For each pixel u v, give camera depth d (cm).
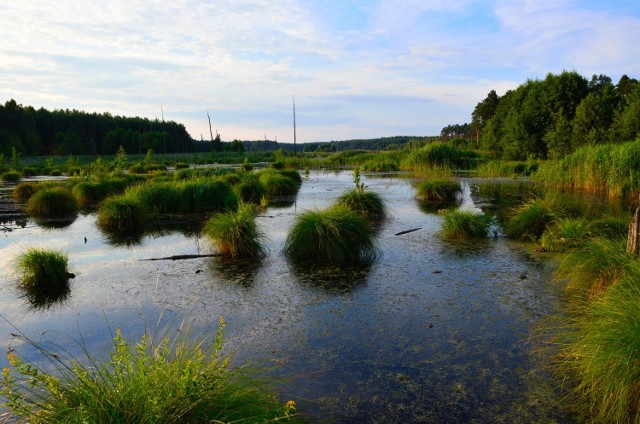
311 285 601
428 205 1379
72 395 255
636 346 302
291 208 1352
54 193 1325
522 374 365
